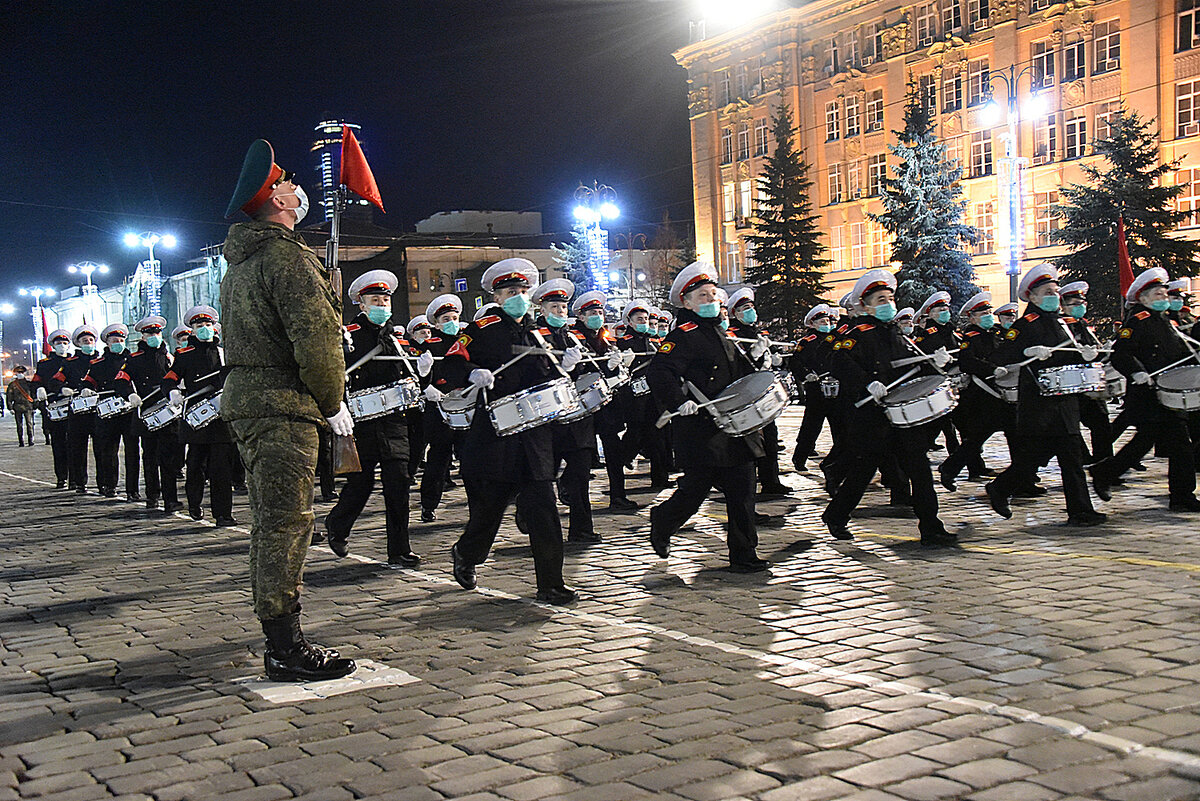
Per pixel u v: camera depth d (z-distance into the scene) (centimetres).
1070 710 450
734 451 802
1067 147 4556
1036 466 981
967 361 1184
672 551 922
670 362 804
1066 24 4494
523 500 732
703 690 507
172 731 480
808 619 642
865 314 923
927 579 743
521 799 384
